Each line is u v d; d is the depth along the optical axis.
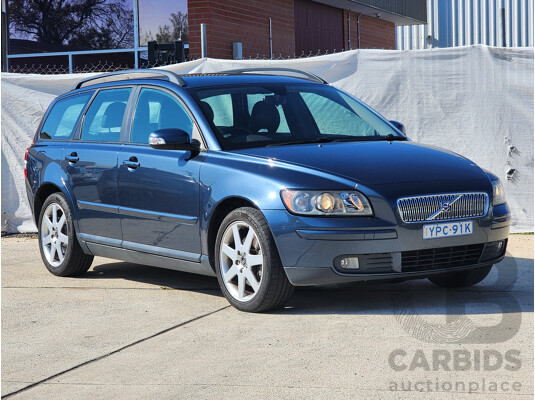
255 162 6.34
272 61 10.54
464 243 6.14
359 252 5.86
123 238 7.50
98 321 6.35
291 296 6.86
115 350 5.50
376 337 5.46
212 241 6.63
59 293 7.52
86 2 18.12
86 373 5.02
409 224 5.92
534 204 9.98
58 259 8.45
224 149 6.64
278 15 19.44
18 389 4.80
